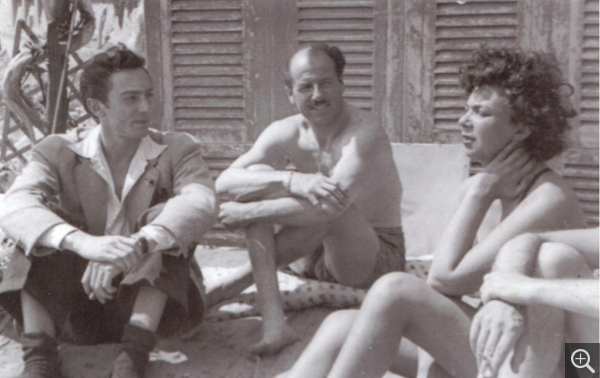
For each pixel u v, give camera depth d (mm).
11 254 2662
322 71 2742
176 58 3959
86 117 4500
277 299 2658
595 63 3398
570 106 2279
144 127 2516
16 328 2771
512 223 2129
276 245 2752
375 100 3777
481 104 2168
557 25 3438
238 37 3865
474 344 1852
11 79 4180
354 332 1970
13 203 2459
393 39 3695
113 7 4273
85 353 2623
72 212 2643
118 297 2453
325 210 2602
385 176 2869
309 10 3770
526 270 1874
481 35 3572
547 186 2166
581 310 1695
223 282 2908
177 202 2475
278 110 3887
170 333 2543
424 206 3676
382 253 2838
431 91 3693
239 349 2635
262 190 2717
